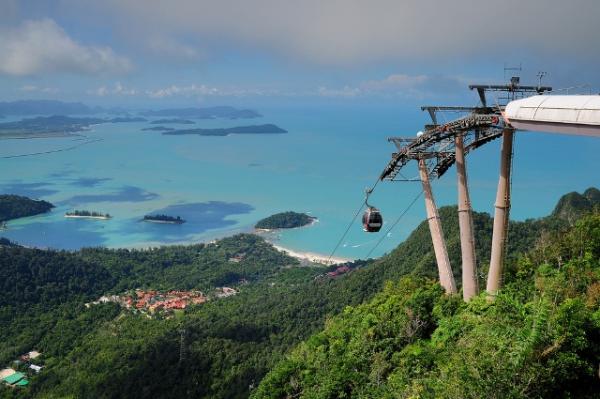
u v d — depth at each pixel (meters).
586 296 24.44
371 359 30.11
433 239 32.00
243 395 69.50
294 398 33.62
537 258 34.81
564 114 17.64
